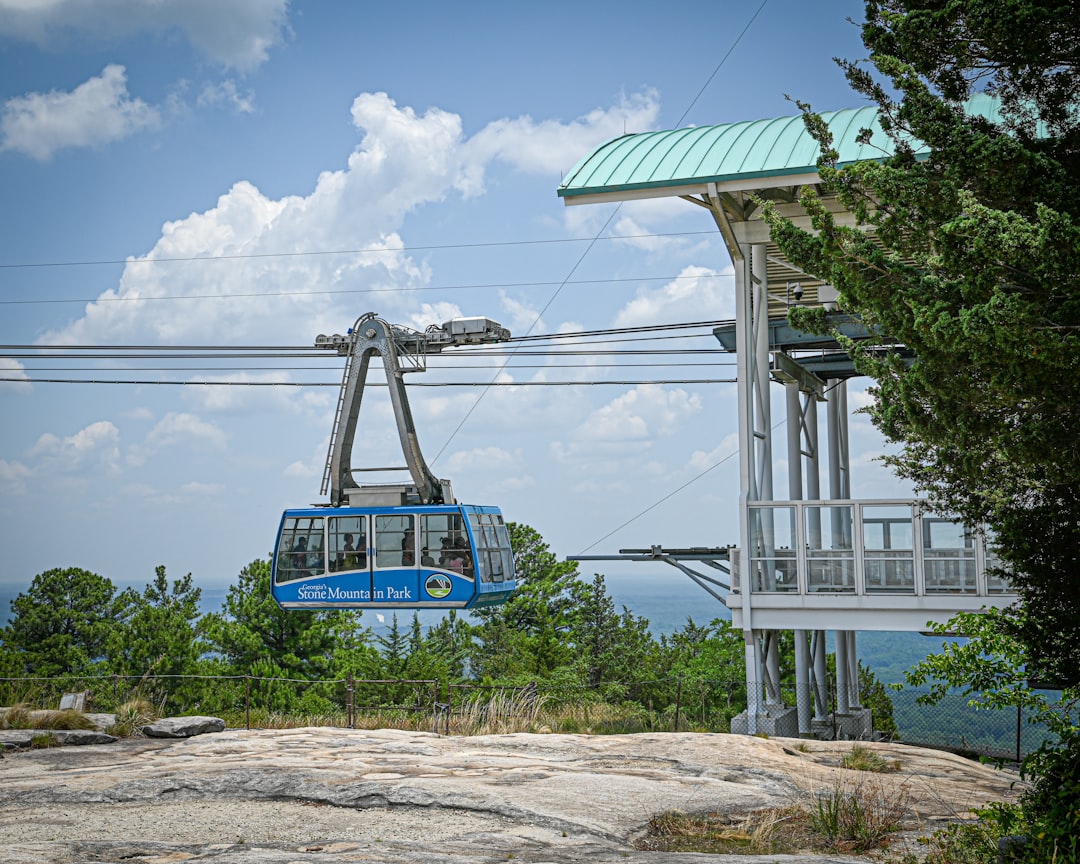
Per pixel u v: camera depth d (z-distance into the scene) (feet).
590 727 74.74
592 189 70.18
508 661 189.67
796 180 67.46
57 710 66.59
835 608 69.15
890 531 71.00
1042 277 25.67
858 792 41.29
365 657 170.09
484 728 69.67
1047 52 28.99
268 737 59.31
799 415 86.63
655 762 50.49
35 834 37.14
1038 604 33.63
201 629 174.29
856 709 94.07
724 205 70.18
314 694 147.54
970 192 28.07
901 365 35.14
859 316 38.55
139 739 62.13
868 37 32.73
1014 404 28.86
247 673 153.17
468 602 77.41
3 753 55.52
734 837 37.73
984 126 31.71
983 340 26.27
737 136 73.00
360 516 80.43
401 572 79.05
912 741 75.31
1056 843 29.86
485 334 86.38
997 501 34.42
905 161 32.65
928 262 31.09
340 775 46.14
